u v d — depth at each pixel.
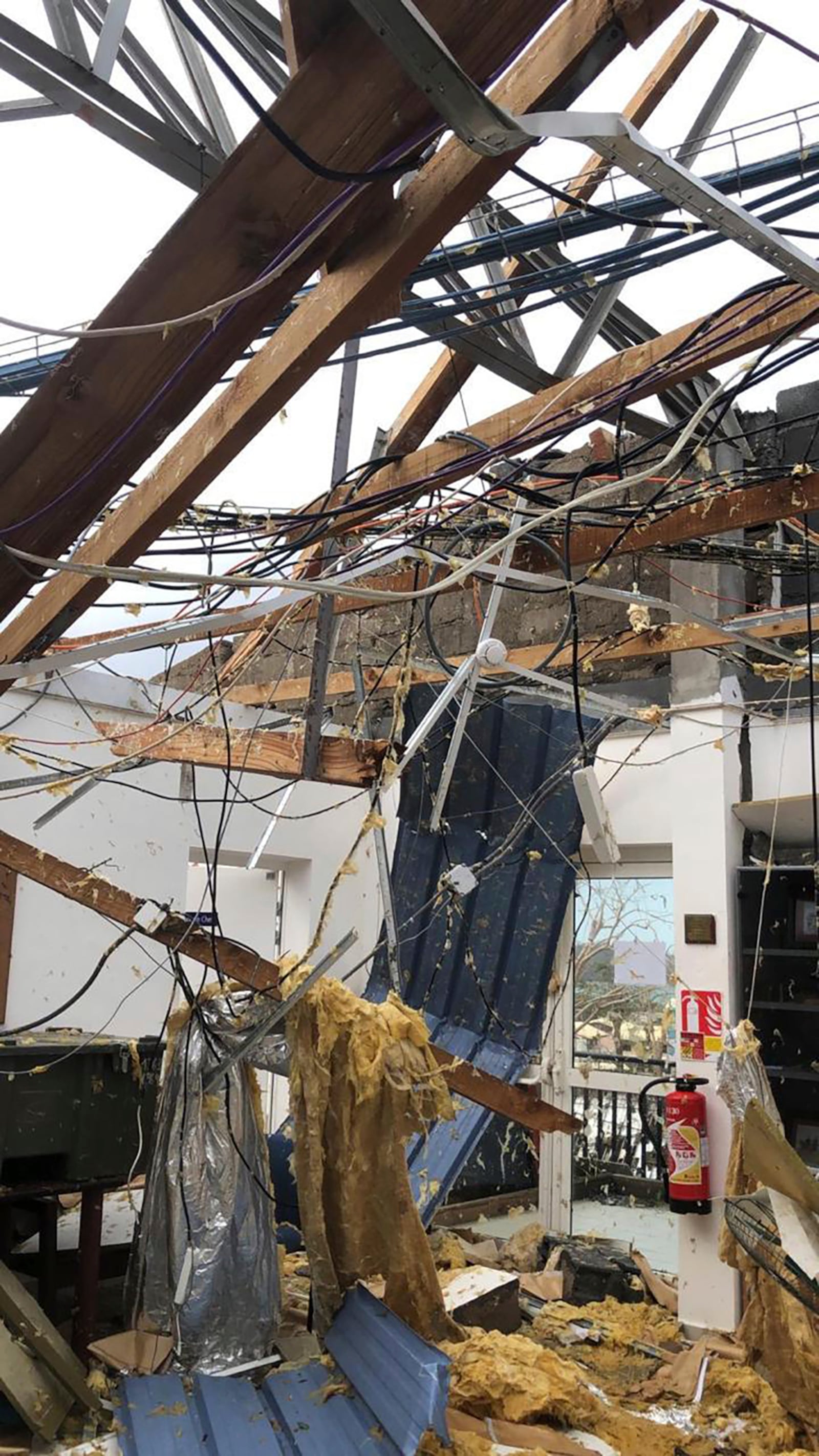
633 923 5.92
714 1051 4.79
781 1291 3.55
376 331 2.67
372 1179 3.55
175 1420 3.21
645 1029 5.75
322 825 7.32
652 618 5.59
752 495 3.23
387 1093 3.50
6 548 2.15
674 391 3.97
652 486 4.42
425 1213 5.35
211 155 2.33
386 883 3.95
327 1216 3.60
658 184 1.67
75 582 2.60
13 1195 3.81
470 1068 3.99
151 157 2.31
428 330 3.12
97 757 6.02
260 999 3.69
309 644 7.43
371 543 3.35
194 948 3.63
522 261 3.32
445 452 3.28
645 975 5.81
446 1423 2.88
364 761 4.29
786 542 4.79
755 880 4.90
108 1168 4.03
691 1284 4.66
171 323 1.69
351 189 1.66
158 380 2.00
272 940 7.95
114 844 6.07
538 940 6.00
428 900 6.46
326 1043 3.50
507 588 3.60
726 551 3.87
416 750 3.47
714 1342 4.45
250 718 6.86
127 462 2.20
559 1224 5.77
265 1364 3.66
